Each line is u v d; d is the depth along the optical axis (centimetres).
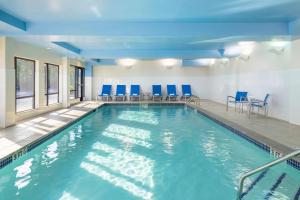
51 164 435
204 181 371
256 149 527
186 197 322
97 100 1473
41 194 326
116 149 525
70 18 539
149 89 1525
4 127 612
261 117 812
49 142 566
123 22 579
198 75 1530
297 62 669
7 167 403
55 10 479
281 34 586
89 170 409
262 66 867
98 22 578
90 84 1470
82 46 934
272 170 415
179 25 582
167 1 431
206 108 1070
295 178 384
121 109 1193
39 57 838
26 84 796
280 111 761
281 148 453
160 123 830
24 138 509
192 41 786
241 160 464
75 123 765
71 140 595
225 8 476
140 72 1519
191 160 462
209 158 474
